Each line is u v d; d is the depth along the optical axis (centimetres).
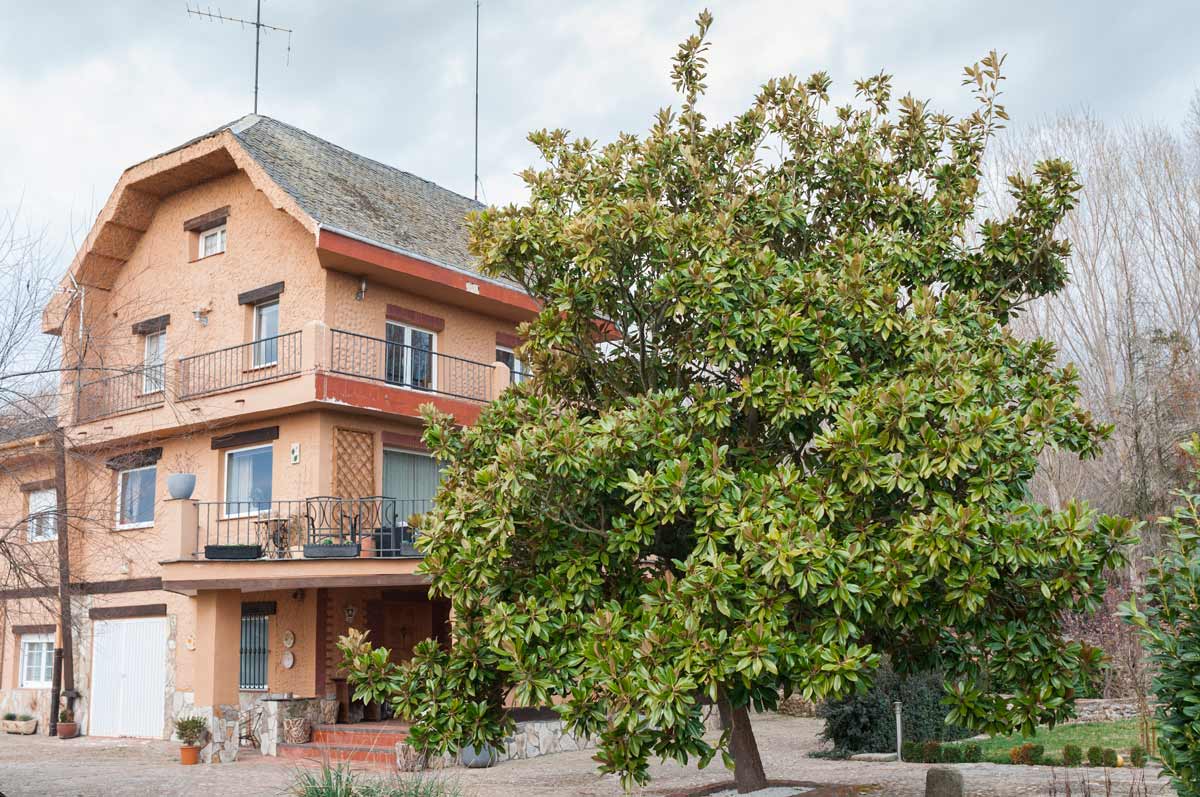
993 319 983
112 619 2228
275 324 2058
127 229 2305
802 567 797
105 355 1906
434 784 1095
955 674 950
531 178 1159
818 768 1508
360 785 1027
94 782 1433
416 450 2081
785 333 922
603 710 840
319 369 1834
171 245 2266
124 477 2264
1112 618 1945
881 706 1683
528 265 1086
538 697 863
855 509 881
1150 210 3131
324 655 1909
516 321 2364
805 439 968
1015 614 899
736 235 1031
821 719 2380
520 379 2372
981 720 894
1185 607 707
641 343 1055
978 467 844
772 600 808
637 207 973
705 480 855
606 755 810
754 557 811
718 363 952
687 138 1121
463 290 2108
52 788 1371
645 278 1023
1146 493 2591
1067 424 911
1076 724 1961
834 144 1121
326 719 1853
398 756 1559
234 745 1714
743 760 1152
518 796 1302
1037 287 1075
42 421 1406
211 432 2077
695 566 832
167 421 2064
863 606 830
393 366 2066
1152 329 3031
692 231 970
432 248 2144
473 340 2253
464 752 1606
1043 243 1039
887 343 958
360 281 2003
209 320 2152
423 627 2080
